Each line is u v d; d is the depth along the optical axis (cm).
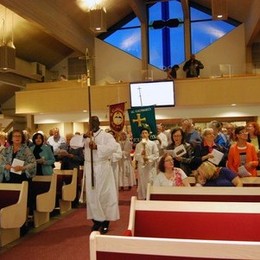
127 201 816
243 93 1261
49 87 1441
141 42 1667
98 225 552
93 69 1695
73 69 1716
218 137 658
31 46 1488
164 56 1666
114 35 1725
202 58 1631
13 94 1689
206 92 1284
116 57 1711
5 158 563
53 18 1292
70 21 1448
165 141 773
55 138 966
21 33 1359
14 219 504
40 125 1484
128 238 177
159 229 282
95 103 1363
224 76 1306
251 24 1406
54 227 592
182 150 554
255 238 267
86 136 560
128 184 1014
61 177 724
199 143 560
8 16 1226
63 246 490
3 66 1180
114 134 820
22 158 563
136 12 1542
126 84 1345
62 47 1625
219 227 274
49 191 623
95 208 547
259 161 568
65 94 1394
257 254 161
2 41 1291
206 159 516
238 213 275
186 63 1434
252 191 369
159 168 470
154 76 1449
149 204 290
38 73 1623
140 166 727
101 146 544
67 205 724
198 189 382
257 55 1572
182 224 280
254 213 273
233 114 1293
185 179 468
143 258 174
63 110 1391
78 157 813
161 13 1688
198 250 168
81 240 516
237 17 1584
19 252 468
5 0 1005
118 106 825
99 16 1196
